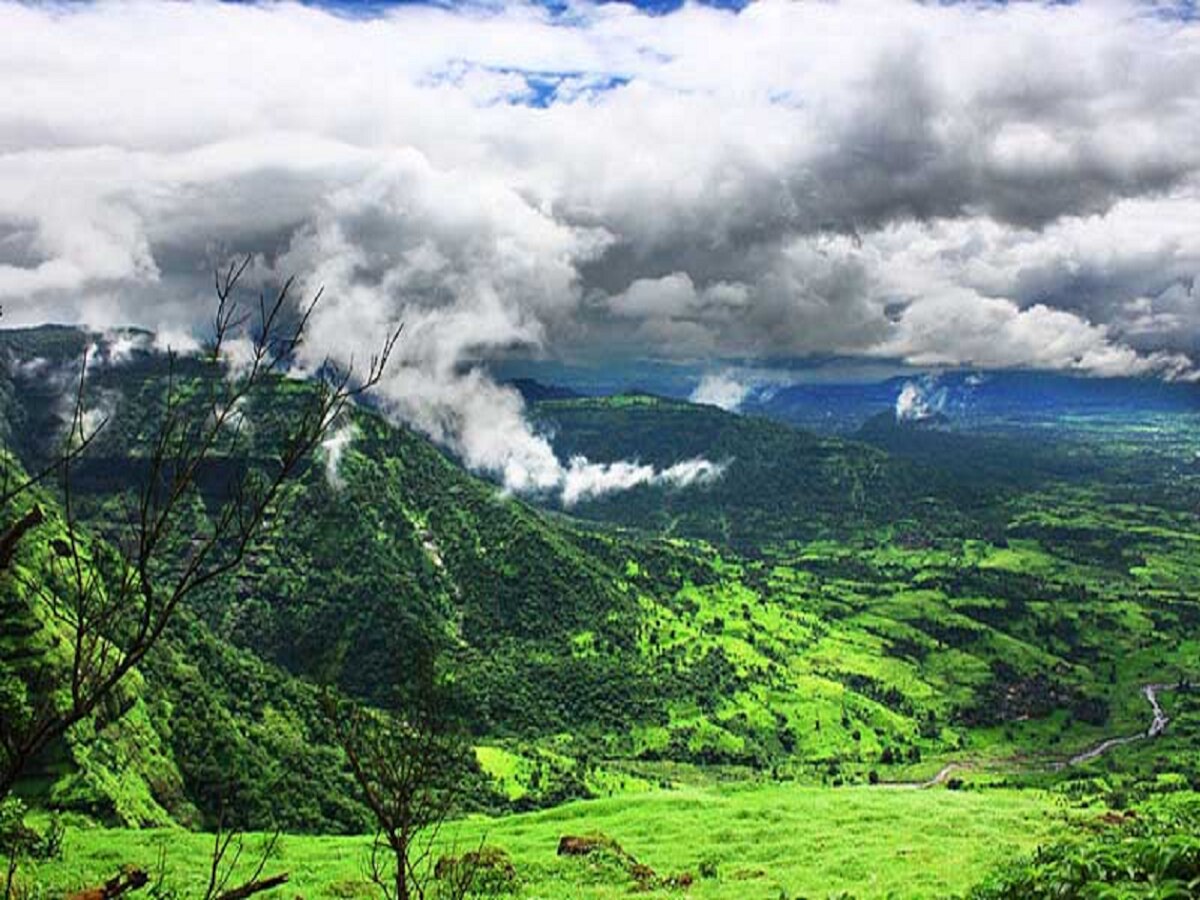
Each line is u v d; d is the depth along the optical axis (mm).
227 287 8484
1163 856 18297
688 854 53125
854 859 48469
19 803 53531
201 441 8086
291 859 54344
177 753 148250
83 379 7945
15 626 87062
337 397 8719
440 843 56812
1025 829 55719
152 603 7688
